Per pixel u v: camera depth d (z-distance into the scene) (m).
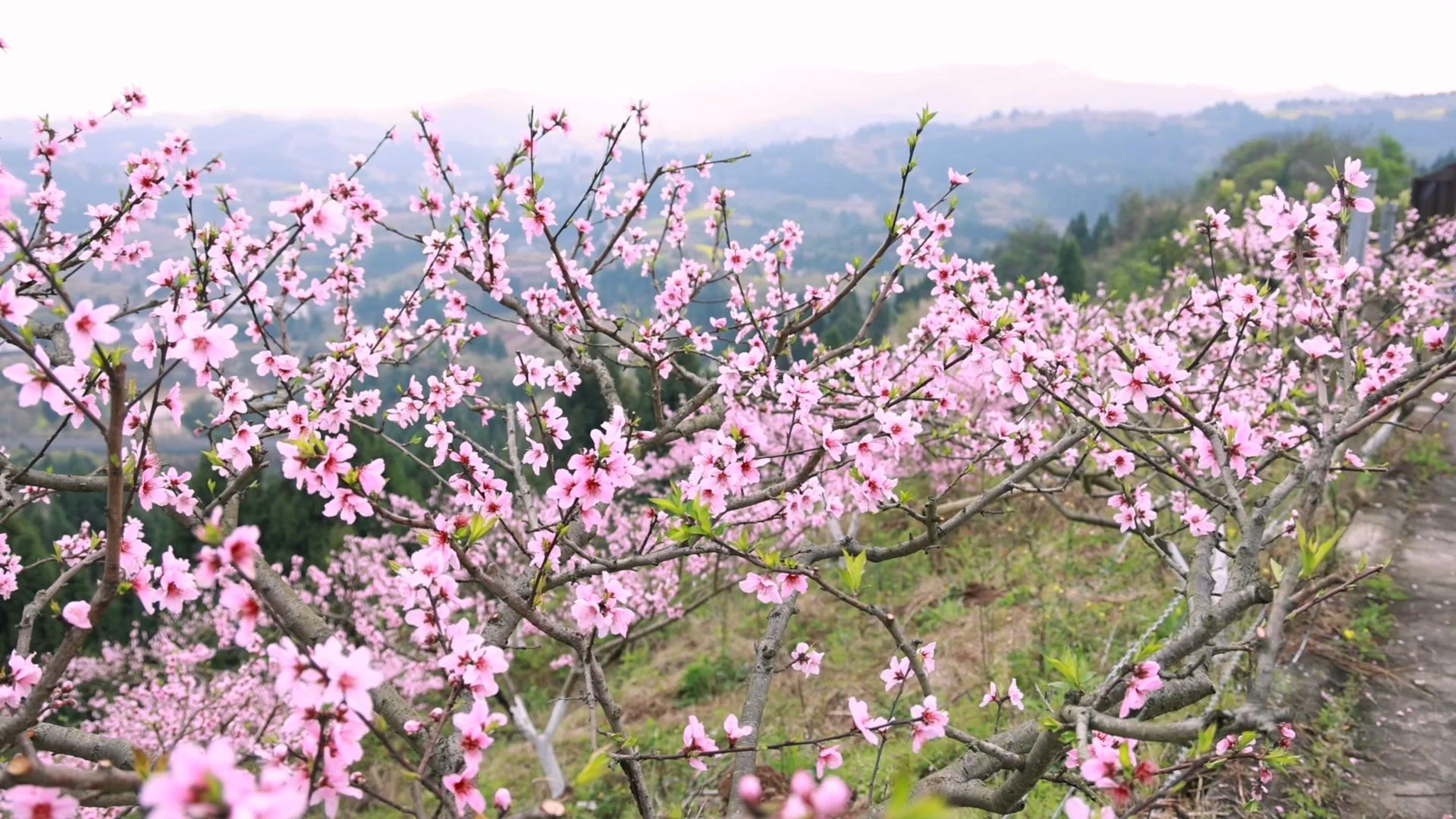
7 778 1.42
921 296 28.23
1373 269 12.15
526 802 7.81
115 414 1.63
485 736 1.82
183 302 2.96
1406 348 3.80
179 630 15.01
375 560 13.72
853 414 5.08
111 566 1.72
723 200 5.14
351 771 1.94
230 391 3.04
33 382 1.98
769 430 8.29
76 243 3.78
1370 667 5.77
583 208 4.75
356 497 2.22
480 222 3.60
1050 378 3.35
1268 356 6.72
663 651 11.23
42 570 16.44
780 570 2.56
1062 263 44.25
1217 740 2.47
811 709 7.36
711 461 2.83
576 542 3.31
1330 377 4.31
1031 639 7.20
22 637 2.54
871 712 6.88
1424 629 6.31
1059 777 2.43
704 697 9.00
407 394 4.21
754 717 2.94
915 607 9.04
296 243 4.11
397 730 2.29
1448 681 5.59
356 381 4.31
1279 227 3.29
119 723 11.30
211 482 2.97
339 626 13.99
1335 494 7.59
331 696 1.53
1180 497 5.43
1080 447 5.96
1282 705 5.30
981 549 10.09
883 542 11.02
